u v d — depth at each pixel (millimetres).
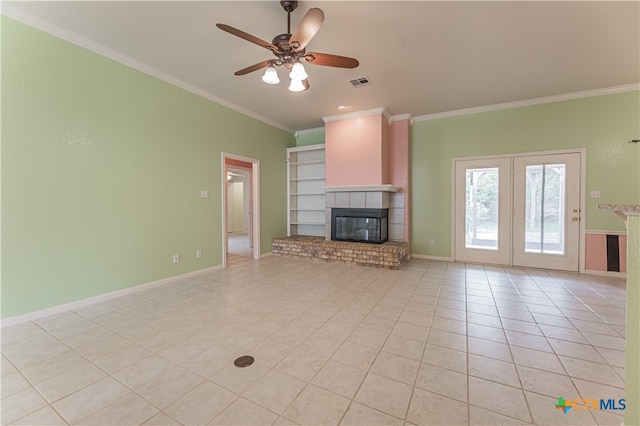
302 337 2324
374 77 3762
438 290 3541
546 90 4184
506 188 4801
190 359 2002
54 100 2770
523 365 1924
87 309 2924
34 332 2406
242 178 10422
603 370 1863
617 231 4121
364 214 5223
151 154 3637
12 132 2525
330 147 5543
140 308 2953
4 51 2479
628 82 3908
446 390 1673
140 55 3271
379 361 1976
